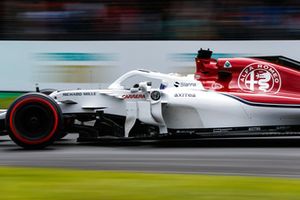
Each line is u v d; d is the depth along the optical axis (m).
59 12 47.06
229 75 32.66
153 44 45.81
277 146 31.56
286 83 32.06
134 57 46.28
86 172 23.44
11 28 47.81
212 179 21.67
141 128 32.50
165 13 45.25
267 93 31.94
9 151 31.30
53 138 31.00
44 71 47.91
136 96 32.09
